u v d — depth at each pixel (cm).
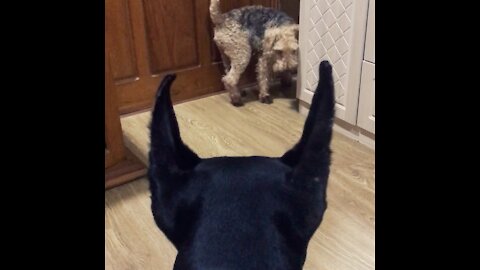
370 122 237
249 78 334
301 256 80
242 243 76
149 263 167
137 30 278
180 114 293
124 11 270
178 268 77
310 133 81
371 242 175
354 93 242
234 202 80
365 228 183
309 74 273
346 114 252
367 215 191
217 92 328
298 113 293
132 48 281
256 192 81
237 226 77
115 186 213
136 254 171
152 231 184
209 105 308
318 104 79
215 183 83
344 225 185
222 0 300
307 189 81
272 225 78
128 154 231
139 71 288
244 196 80
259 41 289
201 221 79
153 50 290
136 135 259
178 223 82
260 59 298
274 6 326
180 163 86
